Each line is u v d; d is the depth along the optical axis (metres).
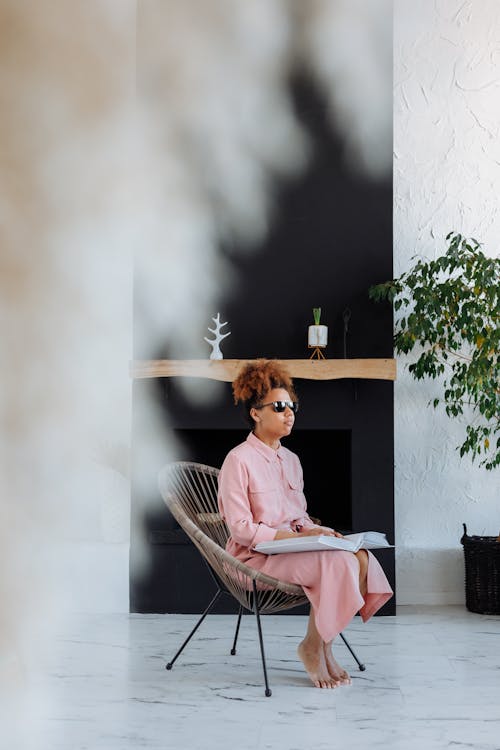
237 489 2.92
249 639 3.69
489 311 4.05
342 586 2.71
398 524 4.58
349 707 2.71
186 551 4.22
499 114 4.59
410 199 4.60
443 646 3.58
